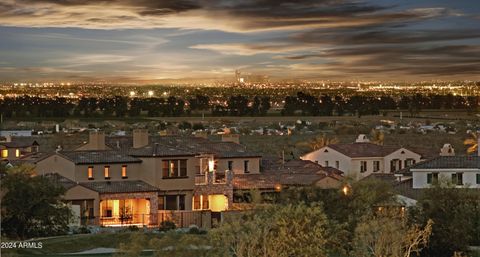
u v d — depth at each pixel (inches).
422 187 3501.5
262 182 3597.4
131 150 3567.9
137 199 3309.5
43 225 2878.9
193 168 3491.6
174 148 3535.9
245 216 2177.7
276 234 1967.3
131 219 3238.2
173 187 3440.0
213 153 3811.5
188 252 1815.9
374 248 2241.6
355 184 2815.0
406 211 2842.0
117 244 2748.5
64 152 3449.8
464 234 2785.4
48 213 2866.6
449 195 2861.7
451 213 2819.9
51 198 2886.3
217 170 3811.5
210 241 1892.2
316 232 1991.9
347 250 2346.2
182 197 3457.2
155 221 3260.3
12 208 2800.2
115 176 3393.2
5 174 2913.4
